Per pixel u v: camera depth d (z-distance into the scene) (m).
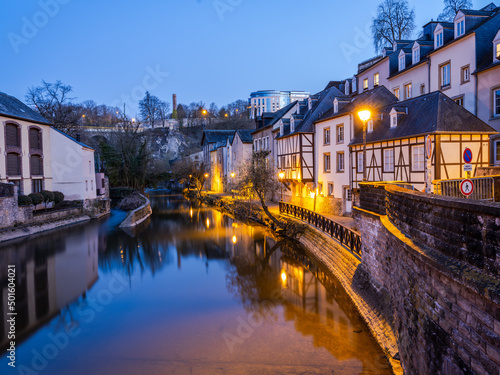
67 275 15.20
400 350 6.61
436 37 21.34
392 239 6.79
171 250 19.50
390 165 18.56
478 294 3.34
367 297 10.21
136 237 22.97
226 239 22.14
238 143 42.72
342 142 23.03
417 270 5.23
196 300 12.08
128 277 14.84
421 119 16.81
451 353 4.10
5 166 25.78
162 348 8.79
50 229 25.44
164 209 39.53
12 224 22.58
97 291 13.16
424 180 16.14
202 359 8.20
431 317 4.68
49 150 30.80
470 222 3.61
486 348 3.38
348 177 22.47
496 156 16.80
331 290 12.56
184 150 89.62
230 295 12.47
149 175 57.38
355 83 31.31
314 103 29.03
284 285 13.32
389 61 26.45
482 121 16.14
